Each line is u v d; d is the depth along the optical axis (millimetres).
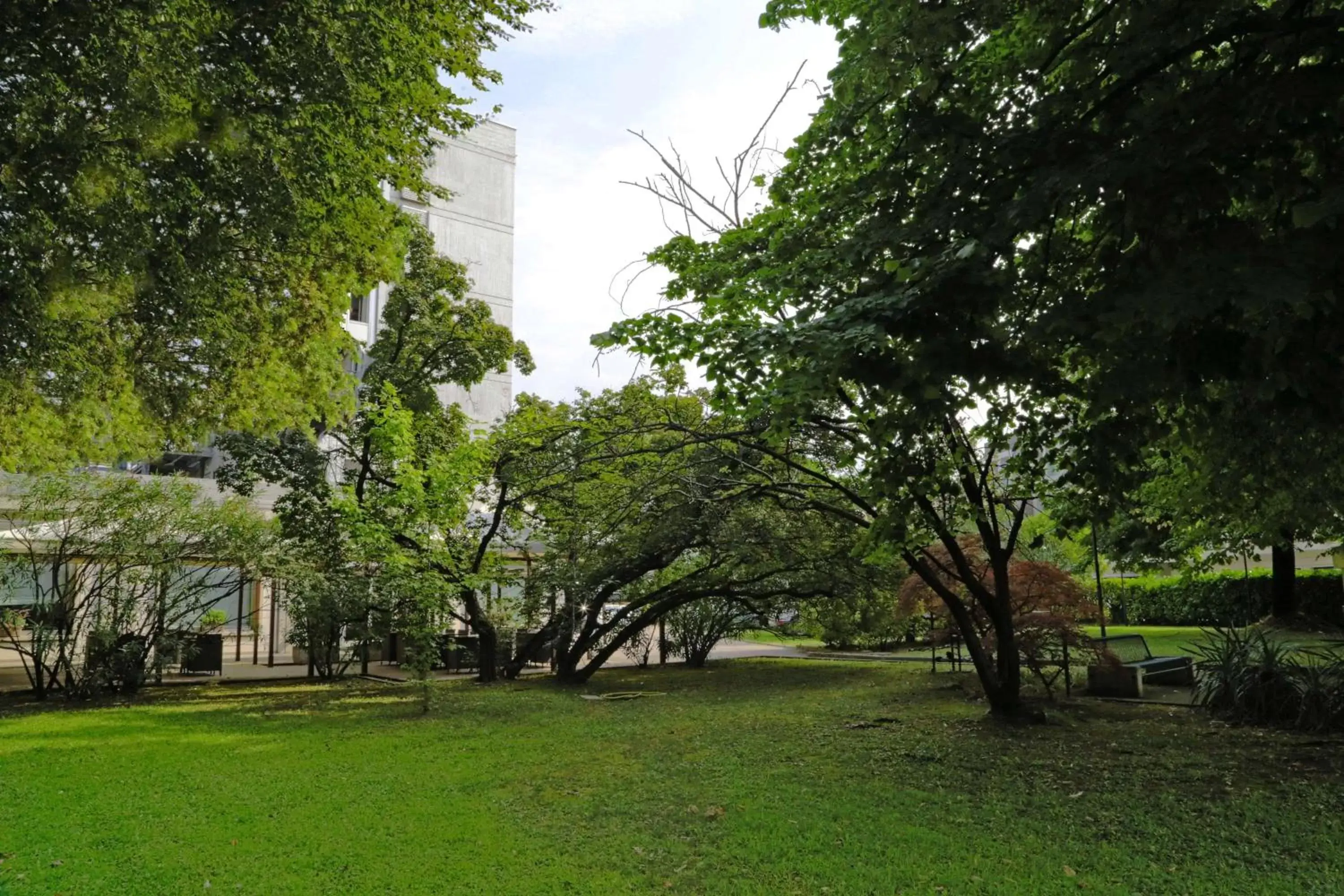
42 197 6980
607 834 5613
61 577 13227
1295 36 4562
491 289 26375
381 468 15188
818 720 10258
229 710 11625
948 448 7875
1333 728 8484
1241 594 22188
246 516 14258
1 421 10133
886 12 5199
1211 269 3760
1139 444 5055
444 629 13094
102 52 6723
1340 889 4484
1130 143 4516
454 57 9836
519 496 15297
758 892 4555
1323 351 4176
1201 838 5355
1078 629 11758
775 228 6938
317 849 5309
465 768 7691
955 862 4984
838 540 14695
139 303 8727
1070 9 5379
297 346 11266
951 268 4469
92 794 6723
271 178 8086
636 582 17281
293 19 7906
